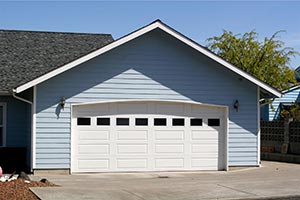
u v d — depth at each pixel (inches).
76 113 670.5
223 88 721.6
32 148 654.5
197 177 639.8
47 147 657.0
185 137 709.3
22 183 516.7
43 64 772.0
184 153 708.0
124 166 685.9
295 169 726.5
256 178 619.8
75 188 517.0
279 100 1213.1
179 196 480.7
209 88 716.0
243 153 729.0
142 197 473.1
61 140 661.9
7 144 743.7
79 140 670.5
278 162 846.5
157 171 697.0
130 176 649.0
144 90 691.4
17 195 450.6
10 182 512.1
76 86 668.7
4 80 712.4
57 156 660.1
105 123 680.4
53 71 639.8
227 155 720.3
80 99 669.3
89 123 674.8
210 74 716.7
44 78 636.7
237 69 705.6
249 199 472.4
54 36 876.6
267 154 911.7
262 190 518.0
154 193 496.1
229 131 722.8
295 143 871.1
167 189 522.3
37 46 831.7
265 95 777.6
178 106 708.0
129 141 687.7
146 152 693.9
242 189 523.5
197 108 715.4
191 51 706.8
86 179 610.2
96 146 676.1
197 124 714.8
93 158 674.8
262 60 1085.1
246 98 729.6
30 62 774.5
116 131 684.1
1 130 745.0
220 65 714.8
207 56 697.0
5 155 718.5
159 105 700.7
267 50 1080.2
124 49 685.9
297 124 868.0
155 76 696.4
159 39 697.6
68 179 605.6
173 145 703.7
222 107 723.4
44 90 657.0
